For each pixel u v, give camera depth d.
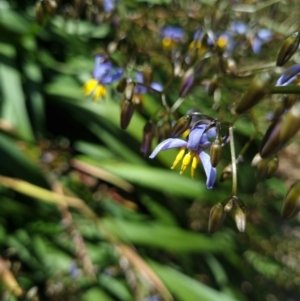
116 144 0.28
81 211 0.25
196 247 0.26
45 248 0.25
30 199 0.26
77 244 0.22
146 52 0.20
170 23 0.26
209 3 0.26
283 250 0.35
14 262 0.22
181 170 0.12
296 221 0.40
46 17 0.19
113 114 0.27
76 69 0.29
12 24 0.28
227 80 0.17
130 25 0.23
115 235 0.25
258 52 0.25
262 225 0.36
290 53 0.12
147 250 0.27
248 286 0.32
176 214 0.29
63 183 0.26
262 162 0.13
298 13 0.28
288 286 0.34
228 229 0.32
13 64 0.27
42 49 0.31
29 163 0.24
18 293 0.19
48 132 0.30
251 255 0.34
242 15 0.24
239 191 0.32
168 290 0.24
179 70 0.17
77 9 0.23
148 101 0.27
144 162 0.28
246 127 0.31
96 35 0.31
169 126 0.15
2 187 0.25
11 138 0.24
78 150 0.29
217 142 0.12
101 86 0.18
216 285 0.29
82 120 0.28
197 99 0.29
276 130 0.09
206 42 0.17
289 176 0.38
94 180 0.27
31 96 0.27
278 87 0.10
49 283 0.22
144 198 0.28
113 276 0.24
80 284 0.23
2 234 0.24
